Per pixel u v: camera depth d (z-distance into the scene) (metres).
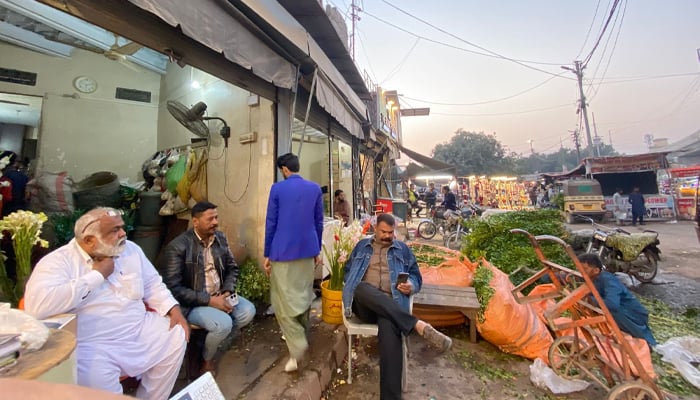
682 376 2.62
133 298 1.79
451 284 3.74
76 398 0.41
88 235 1.56
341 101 4.78
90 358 1.54
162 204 4.58
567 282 2.87
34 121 6.47
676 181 13.79
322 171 8.22
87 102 5.38
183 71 5.30
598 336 2.38
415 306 3.22
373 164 11.11
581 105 20.81
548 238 2.49
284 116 3.90
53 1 1.45
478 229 4.92
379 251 2.90
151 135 6.05
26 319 1.01
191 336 2.35
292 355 2.39
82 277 1.51
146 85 6.00
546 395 2.46
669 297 4.63
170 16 1.70
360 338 3.27
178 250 2.41
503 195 20.75
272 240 2.50
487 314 3.06
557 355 2.61
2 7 3.71
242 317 2.54
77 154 5.26
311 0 4.46
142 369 1.73
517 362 2.90
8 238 2.78
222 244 2.64
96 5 1.64
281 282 2.44
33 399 0.41
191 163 4.27
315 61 3.43
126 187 4.68
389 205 9.91
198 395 1.09
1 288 1.94
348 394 2.45
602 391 2.49
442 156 38.19
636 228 11.31
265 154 3.79
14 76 4.79
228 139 4.30
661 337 3.30
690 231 10.00
